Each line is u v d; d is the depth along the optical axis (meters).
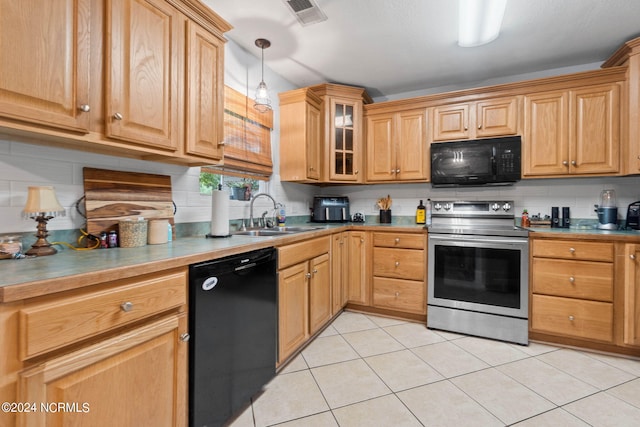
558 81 2.33
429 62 2.53
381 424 1.35
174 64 1.38
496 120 2.53
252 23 2.00
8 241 1.07
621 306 1.96
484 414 1.42
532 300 2.19
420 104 2.81
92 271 0.84
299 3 1.81
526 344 2.17
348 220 3.26
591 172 2.26
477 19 1.92
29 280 0.73
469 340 2.25
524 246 2.19
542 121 2.40
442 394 1.57
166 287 1.05
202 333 1.18
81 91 1.03
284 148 2.74
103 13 1.10
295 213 3.05
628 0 1.75
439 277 2.45
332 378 1.72
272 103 2.67
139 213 1.55
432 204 3.01
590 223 2.53
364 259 2.76
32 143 1.18
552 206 2.65
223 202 1.81
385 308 2.70
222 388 1.28
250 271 1.46
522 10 1.85
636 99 2.06
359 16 1.92
